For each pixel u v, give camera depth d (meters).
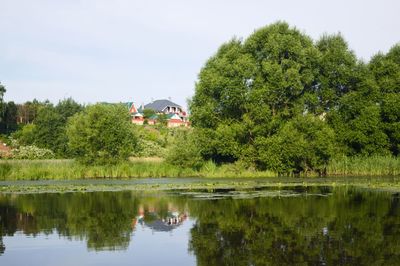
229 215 25.83
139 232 21.42
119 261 16.45
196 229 21.94
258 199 32.59
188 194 36.12
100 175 53.06
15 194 36.59
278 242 19.05
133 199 33.09
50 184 44.84
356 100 61.62
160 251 17.81
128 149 59.28
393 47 68.62
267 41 61.41
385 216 24.92
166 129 98.62
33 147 77.69
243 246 18.48
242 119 60.91
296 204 29.78
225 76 59.75
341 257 16.59
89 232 21.45
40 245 18.91
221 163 60.47
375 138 60.62
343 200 31.69
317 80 63.59
